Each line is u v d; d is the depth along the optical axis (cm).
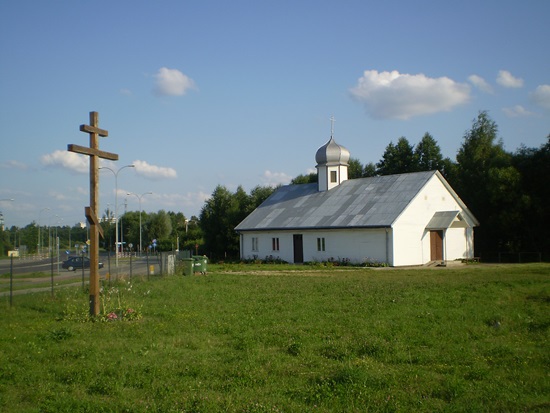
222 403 804
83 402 829
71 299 2062
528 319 1428
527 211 4503
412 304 1738
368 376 899
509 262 4538
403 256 4188
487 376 909
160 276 3181
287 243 4959
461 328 1324
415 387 864
